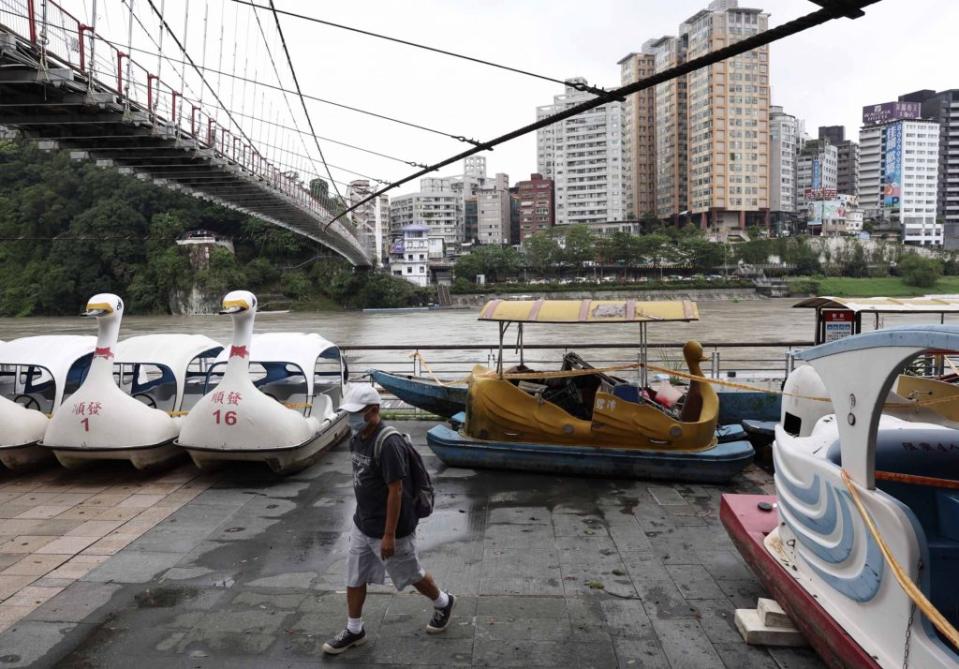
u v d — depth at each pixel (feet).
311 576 14.79
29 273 255.29
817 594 10.86
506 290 284.00
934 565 10.45
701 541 16.56
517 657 11.64
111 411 21.35
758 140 306.96
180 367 25.14
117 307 21.98
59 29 36.88
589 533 17.10
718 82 299.38
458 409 28.63
